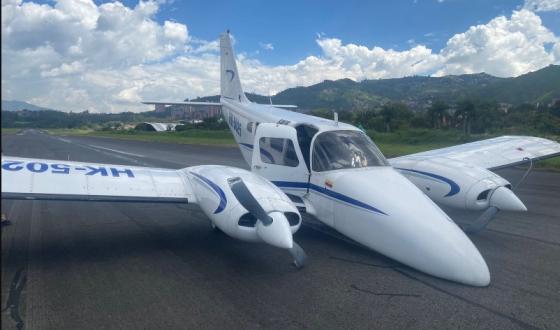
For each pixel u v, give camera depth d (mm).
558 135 29672
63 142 42031
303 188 6992
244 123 10820
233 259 5977
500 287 4945
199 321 4059
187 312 4254
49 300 4504
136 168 7043
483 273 4949
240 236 5477
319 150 6824
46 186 5570
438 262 5074
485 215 6633
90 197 5590
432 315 4207
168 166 18609
